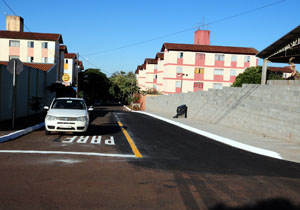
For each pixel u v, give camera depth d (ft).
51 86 83.76
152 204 13.30
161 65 181.88
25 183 15.56
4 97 46.50
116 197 14.01
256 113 42.73
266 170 21.21
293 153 27.63
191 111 75.10
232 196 14.96
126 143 31.17
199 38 170.30
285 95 35.47
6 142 28.17
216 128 50.24
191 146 31.42
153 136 38.45
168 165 21.48
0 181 15.72
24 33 157.58
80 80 241.35
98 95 263.08
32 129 39.22
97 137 34.94
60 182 15.99
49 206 12.57
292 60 58.49
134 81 236.02
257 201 14.37
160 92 174.29
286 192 15.98
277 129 37.14
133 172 18.88
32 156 22.20
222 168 21.31
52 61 155.63
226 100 53.88
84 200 13.43
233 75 158.51
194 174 19.12
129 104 229.45
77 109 37.83
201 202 13.88
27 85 61.46
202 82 157.89
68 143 29.30
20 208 12.23
